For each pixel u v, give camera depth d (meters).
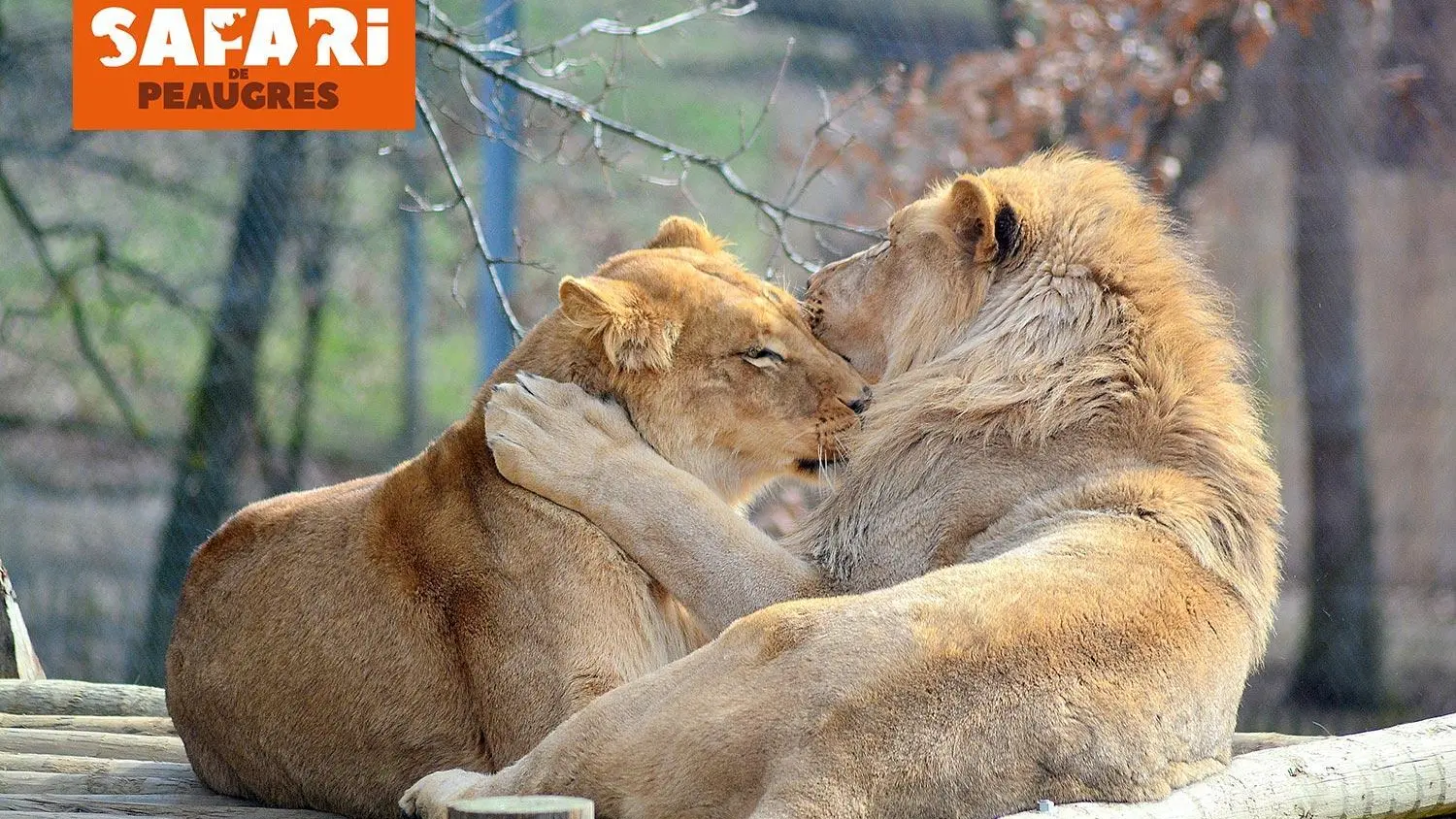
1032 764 5.56
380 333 21.36
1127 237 7.68
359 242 21.12
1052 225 7.68
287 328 20.28
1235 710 6.43
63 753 9.05
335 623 7.10
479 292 18.33
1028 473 7.10
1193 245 9.02
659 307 7.46
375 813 7.11
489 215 17.62
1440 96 21.22
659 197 24.47
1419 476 21.12
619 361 7.32
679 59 25.58
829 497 7.76
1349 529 20.16
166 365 20.94
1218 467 7.01
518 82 13.46
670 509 7.11
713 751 5.52
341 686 7.05
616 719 5.82
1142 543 6.41
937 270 7.82
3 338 20.61
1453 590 20.69
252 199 19.69
